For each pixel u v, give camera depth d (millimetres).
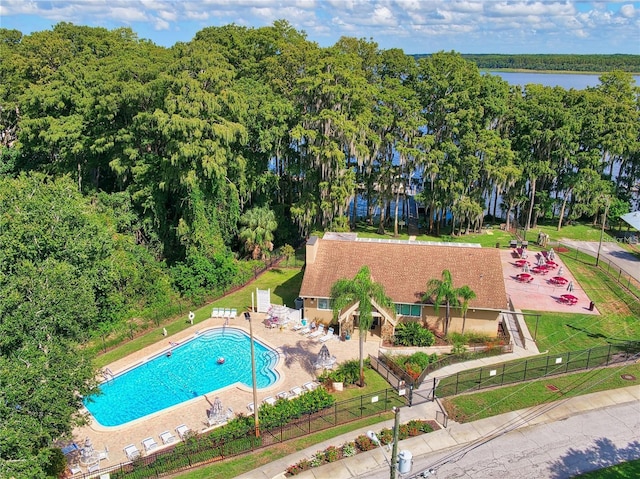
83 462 26156
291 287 48969
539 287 47750
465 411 29734
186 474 25344
